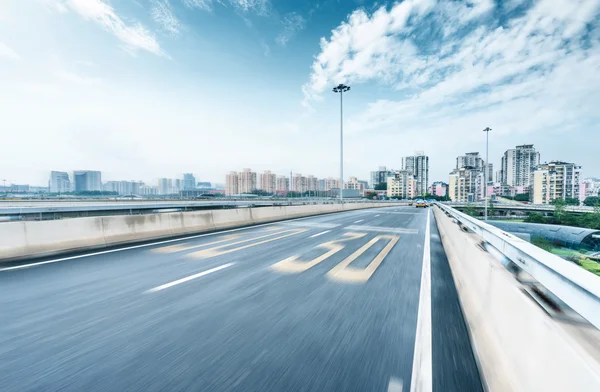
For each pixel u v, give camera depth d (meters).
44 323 3.42
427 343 2.99
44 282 4.92
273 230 12.12
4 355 2.74
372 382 2.37
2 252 6.24
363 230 12.26
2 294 4.35
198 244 8.60
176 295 4.36
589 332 1.64
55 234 7.19
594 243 60.50
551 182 150.00
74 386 2.32
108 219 8.45
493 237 3.40
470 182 173.62
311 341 3.03
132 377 2.44
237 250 7.73
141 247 8.05
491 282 2.94
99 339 3.05
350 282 5.02
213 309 3.85
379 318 3.59
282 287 4.75
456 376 2.45
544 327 1.71
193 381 2.39
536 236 72.25
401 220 17.64
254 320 3.53
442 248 8.27
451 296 4.37
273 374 2.48
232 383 2.36
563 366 1.44
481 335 2.74
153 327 3.33
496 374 2.14
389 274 5.54
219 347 2.91
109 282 4.94
